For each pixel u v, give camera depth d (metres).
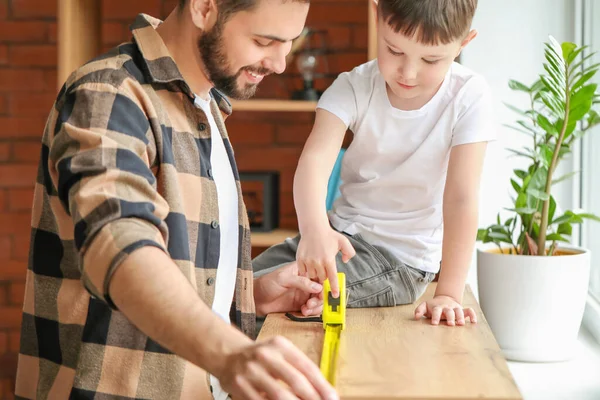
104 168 0.98
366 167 1.64
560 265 1.76
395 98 1.57
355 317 1.44
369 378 1.05
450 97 1.57
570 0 2.30
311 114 2.92
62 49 2.54
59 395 1.19
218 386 1.36
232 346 0.89
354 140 1.63
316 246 1.38
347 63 2.87
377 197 1.64
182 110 1.26
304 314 1.47
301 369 0.88
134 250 0.90
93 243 0.92
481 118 1.55
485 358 1.15
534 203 1.85
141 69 1.22
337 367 1.10
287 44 1.20
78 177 0.98
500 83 2.32
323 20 2.87
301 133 2.93
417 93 1.47
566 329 1.80
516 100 2.31
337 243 1.39
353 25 2.86
